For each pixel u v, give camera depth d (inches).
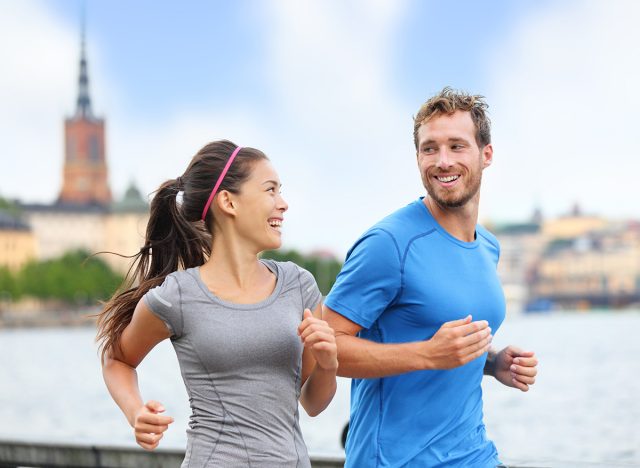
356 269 171.8
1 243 7495.1
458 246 177.8
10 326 6053.2
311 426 1069.8
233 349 155.7
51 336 5022.1
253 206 161.9
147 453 266.7
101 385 1817.2
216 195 162.7
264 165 164.4
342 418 1141.1
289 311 161.5
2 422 1267.2
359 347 164.7
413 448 170.9
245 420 155.1
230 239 163.0
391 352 162.2
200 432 156.7
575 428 1087.6
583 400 1374.3
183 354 159.9
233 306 159.3
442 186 174.9
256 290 163.0
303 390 166.4
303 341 153.8
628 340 3459.6
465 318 162.1
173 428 1052.5
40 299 6579.7
